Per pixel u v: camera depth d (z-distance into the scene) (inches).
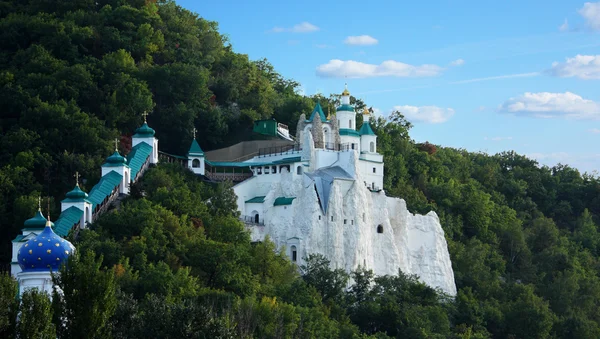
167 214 7465.6
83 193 7544.3
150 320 4862.2
